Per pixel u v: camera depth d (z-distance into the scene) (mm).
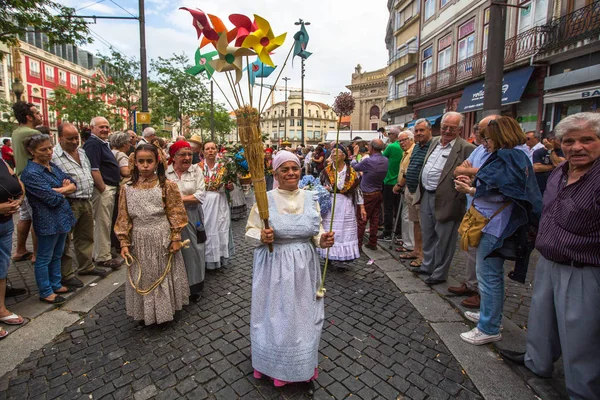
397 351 2799
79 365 2621
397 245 5719
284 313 2230
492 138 2695
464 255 5188
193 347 2846
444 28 16672
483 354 2721
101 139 4621
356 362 2660
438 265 4004
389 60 24156
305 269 2281
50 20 7898
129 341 2939
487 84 5996
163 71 16453
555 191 2199
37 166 3355
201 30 2027
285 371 2219
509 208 2643
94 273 4281
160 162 3051
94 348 2840
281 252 2293
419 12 19266
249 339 2961
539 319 2338
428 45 18422
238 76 2066
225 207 4609
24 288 3820
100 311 3477
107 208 4535
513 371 2525
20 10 7316
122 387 2387
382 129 12266
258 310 2361
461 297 3676
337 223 4492
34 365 2627
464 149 3719
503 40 5832
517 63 11438
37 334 3016
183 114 17906
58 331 3080
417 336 3016
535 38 10672
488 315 2807
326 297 3801
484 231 2719
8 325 3092
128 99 15469
